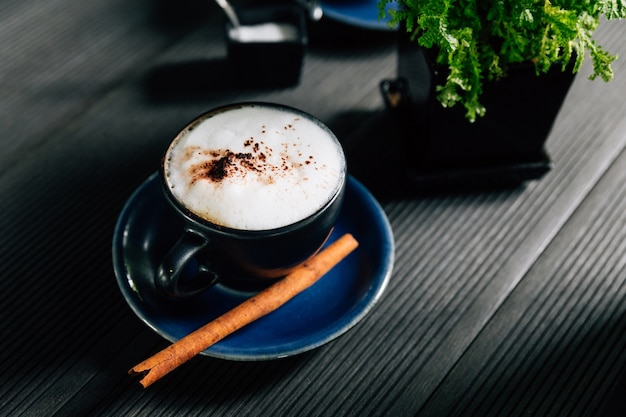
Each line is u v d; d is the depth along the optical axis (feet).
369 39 2.14
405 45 1.76
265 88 2.02
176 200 1.41
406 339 1.60
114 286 1.65
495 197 1.82
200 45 2.10
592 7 1.50
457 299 1.66
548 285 1.68
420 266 1.70
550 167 1.79
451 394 1.53
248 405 1.51
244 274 1.52
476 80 1.55
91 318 1.60
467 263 1.71
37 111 1.94
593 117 1.96
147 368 1.42
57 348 1.56
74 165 1.84
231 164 1.45
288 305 1.56
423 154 1.77
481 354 1.58
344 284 1.59
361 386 1.53
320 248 1.57
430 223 1.77
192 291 1.49
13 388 1.51
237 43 1.91
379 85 2.02
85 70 2.03
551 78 1.60
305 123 1.53
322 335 1.47
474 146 1.74
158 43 2.10
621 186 1.84
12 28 2.11
